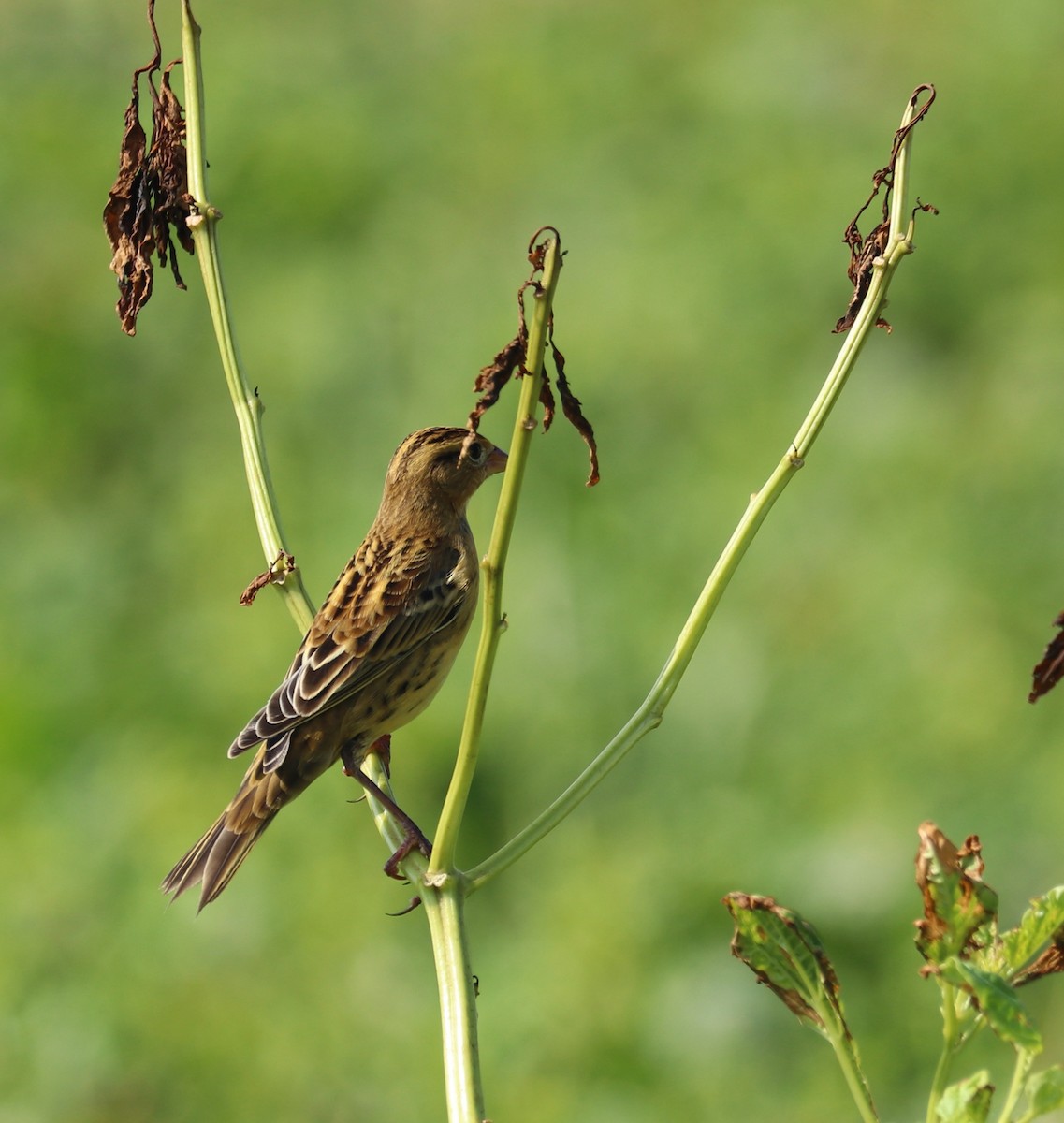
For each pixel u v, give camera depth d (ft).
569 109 64.69
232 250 59.00
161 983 34.45
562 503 44.98
